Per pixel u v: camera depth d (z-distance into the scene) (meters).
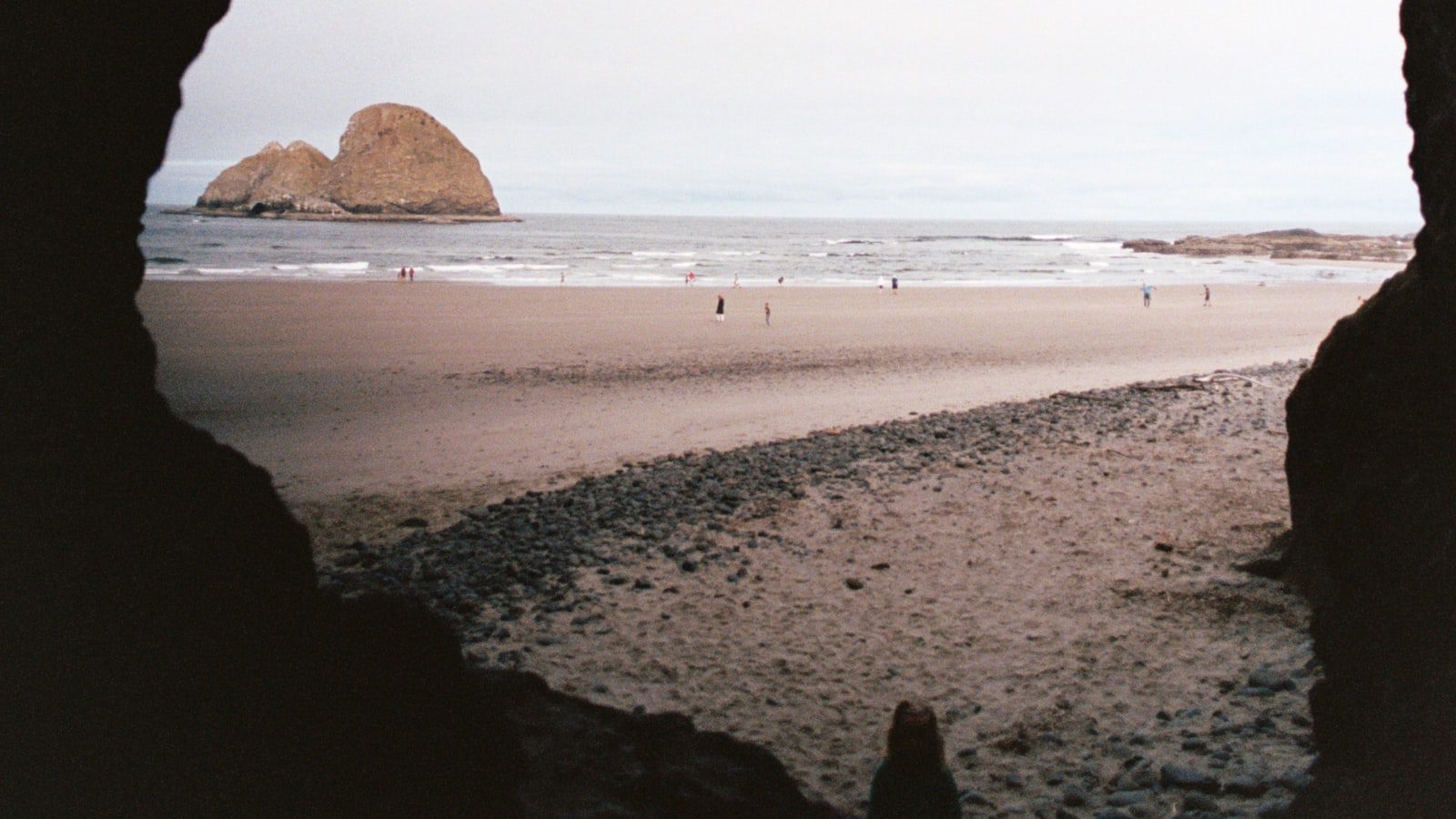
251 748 3.19
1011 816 6.07
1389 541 5.20
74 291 3.15
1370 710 4.75
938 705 7.89
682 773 4.92
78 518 2.92
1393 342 6.14
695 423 20.44
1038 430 17.73
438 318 39.62
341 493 14.96
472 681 4.34
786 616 9.85
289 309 40.56
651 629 9.55
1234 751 6.61
